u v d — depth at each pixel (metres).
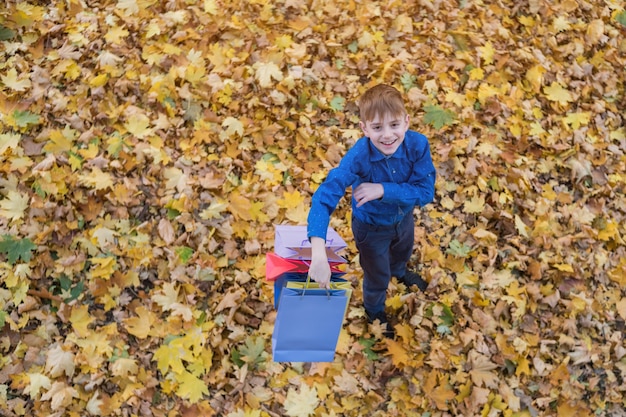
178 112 4.69
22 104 4.46
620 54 5.67
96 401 3.33
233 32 5.23
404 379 3.62
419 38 5.45
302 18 5.45
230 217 4.23
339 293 3.04
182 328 3.69
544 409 3.61
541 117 5.08
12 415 3.24
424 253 4.22
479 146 4.77
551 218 4.47
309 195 4.45
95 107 4.58
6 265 3.76
